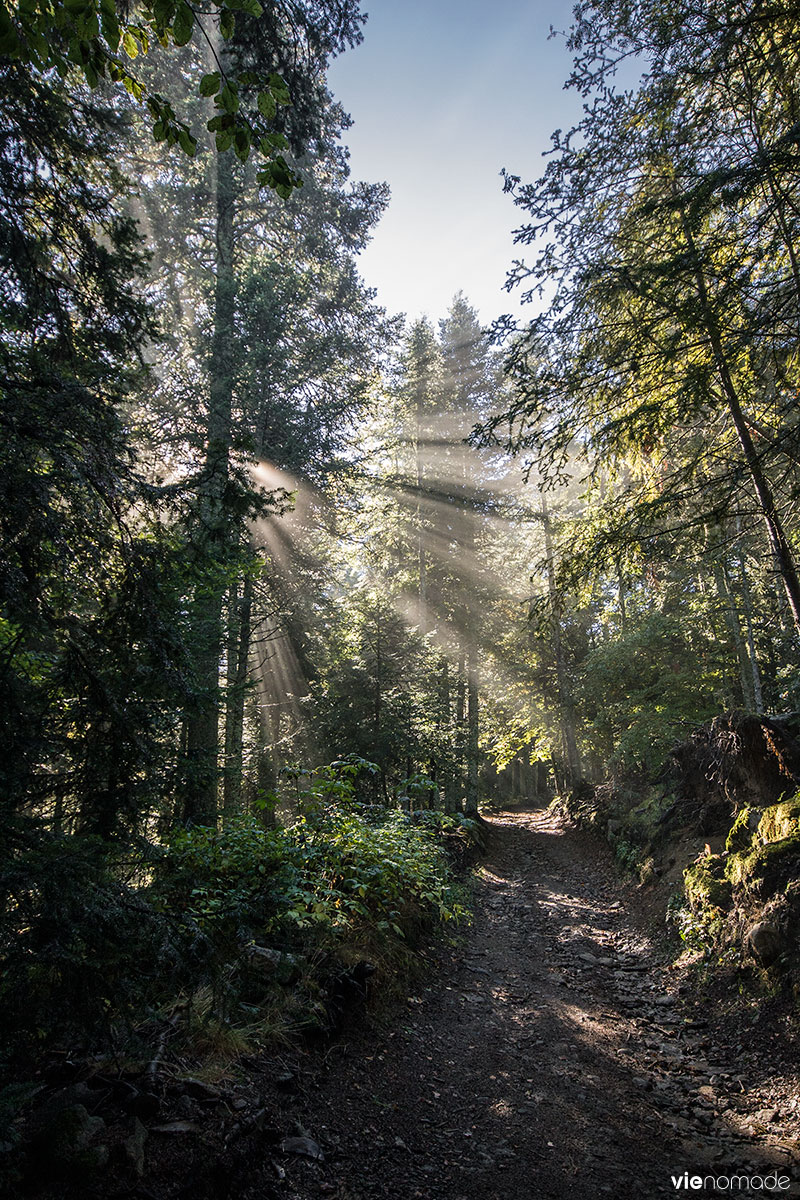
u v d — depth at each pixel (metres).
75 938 2.43
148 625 3.56
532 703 23.64
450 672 22.98
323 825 7.14
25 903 2.39
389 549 24.48
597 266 6.32
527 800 34.66
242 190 14.91
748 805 8.50
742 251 5.82
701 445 8.03
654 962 7.89
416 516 23.48
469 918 9.48
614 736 18.06
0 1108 2.13
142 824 3.93
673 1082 5.06
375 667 13.66
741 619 15.05
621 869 12.57
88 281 5.75
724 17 5.56
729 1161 3.99
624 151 6.62
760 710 13.76
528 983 7.27
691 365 6.59
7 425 3.06
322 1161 3.55
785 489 7.48
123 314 5.76
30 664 3.85
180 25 2.37
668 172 6.58
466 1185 3.71
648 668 16.41
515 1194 3.67
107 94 10.09
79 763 3.32
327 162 16.44
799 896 6.09
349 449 16.48
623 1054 5.55
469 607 23.53
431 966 7.14
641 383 7.10
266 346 13.84
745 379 6.95
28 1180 2.60
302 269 17.05
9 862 2.47
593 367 6.65
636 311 7.09
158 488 3.91
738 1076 5.05
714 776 10.12
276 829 6.68
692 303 5.74
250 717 16.59
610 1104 4.71
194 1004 4.31
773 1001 5.67
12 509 2.89
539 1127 4.39
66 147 5.53
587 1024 6.16
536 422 7.07
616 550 7.21
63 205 5.36
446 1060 5.21
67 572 3.38
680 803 11.42
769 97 6.19
